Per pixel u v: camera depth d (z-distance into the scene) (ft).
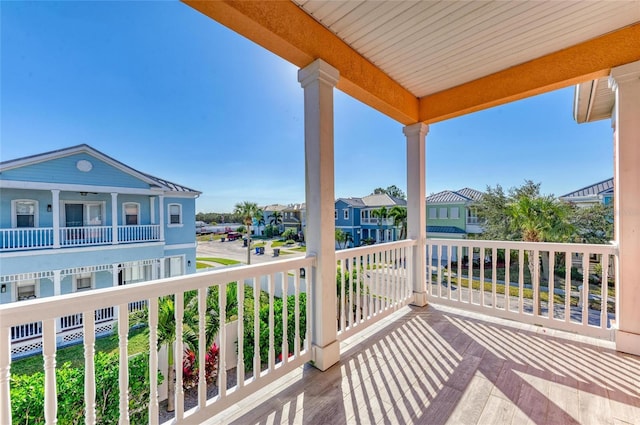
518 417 5.42
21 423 8.80
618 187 7.64
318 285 7.22
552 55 8.16
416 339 8.77
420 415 5.50
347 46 7.64
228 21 5.38
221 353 5.37
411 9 6.27
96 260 25.49
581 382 6.47
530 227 33.45
